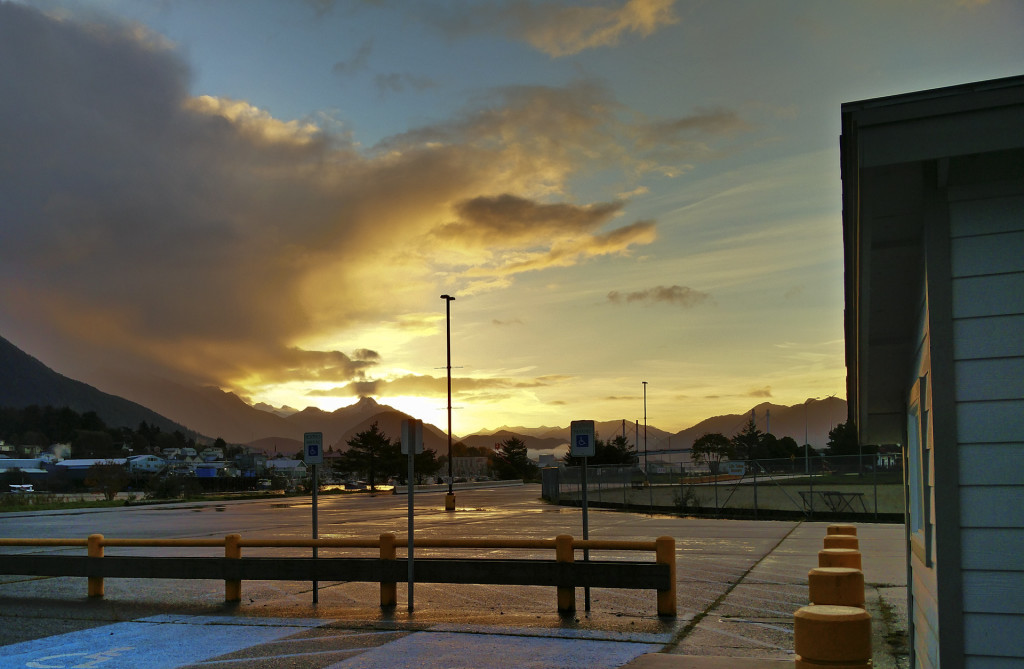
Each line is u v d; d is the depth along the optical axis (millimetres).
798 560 16953
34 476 111062
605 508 38750
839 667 3600
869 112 4320
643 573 10734
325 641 9492
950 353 4496
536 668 8094
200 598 12875
